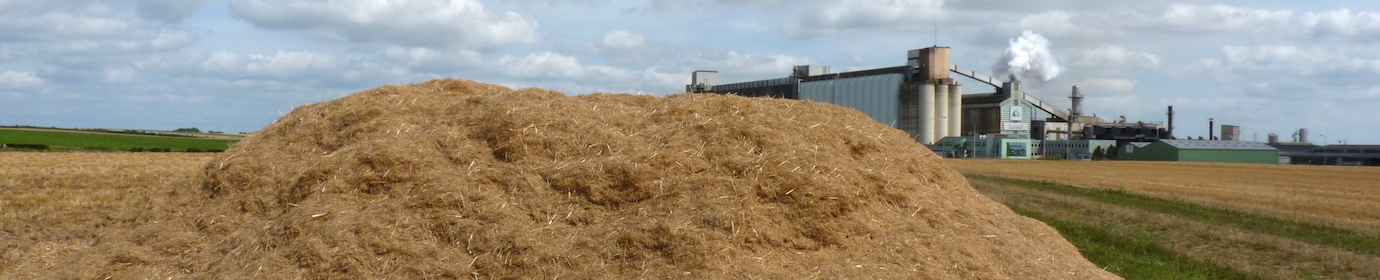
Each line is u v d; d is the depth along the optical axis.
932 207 7.88
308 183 7.96
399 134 8.89
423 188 7.55
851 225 7.12
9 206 14.92
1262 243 12.43
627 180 7.46
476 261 6.75
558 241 6.87
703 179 7.43
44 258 8.32
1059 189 29.12
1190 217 17.75
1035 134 107.62
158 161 34.03
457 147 8.28
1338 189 30.75
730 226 6.77
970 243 7.36
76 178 22.81
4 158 31.83
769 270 6.44
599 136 8.28
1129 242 12.54
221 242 7.69
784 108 9.31
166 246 7.75
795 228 7.02
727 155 7.86
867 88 100.06
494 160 8.11
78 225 12.52
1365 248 12.57
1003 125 101.06
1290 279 9.63
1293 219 16.95
